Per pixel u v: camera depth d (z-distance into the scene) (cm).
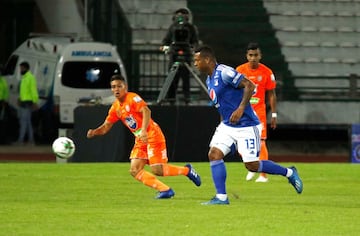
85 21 6138
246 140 2230
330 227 1878
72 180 2964
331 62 6212
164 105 3956
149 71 6097
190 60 4166
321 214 2089
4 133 5725
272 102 3048
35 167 3534
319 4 6406
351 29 6369
